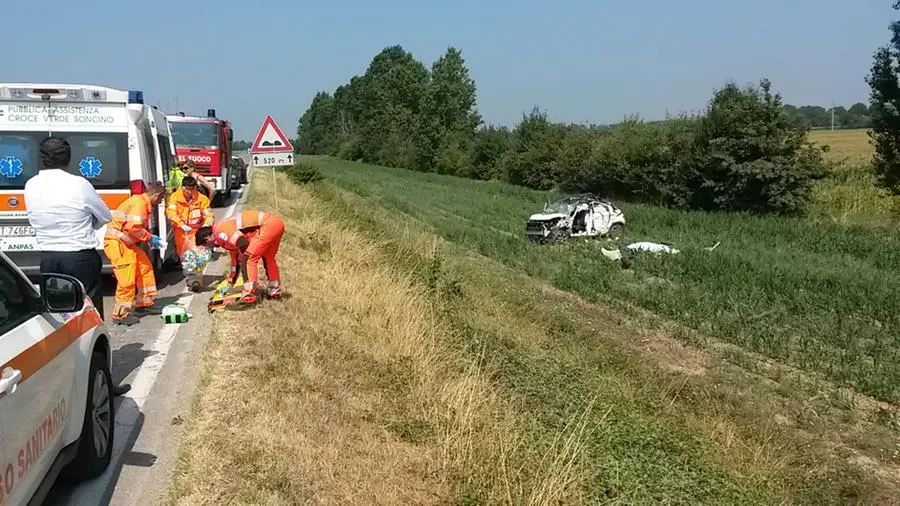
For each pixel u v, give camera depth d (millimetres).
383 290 10000
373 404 6238
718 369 9672
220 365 6500
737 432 7473
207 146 22812
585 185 40312
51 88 9250
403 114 84938
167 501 4258
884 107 25484
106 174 9531
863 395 8914
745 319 11742
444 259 15125
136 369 6621
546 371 8453
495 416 6414
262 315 8195
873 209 26984
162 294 9984
